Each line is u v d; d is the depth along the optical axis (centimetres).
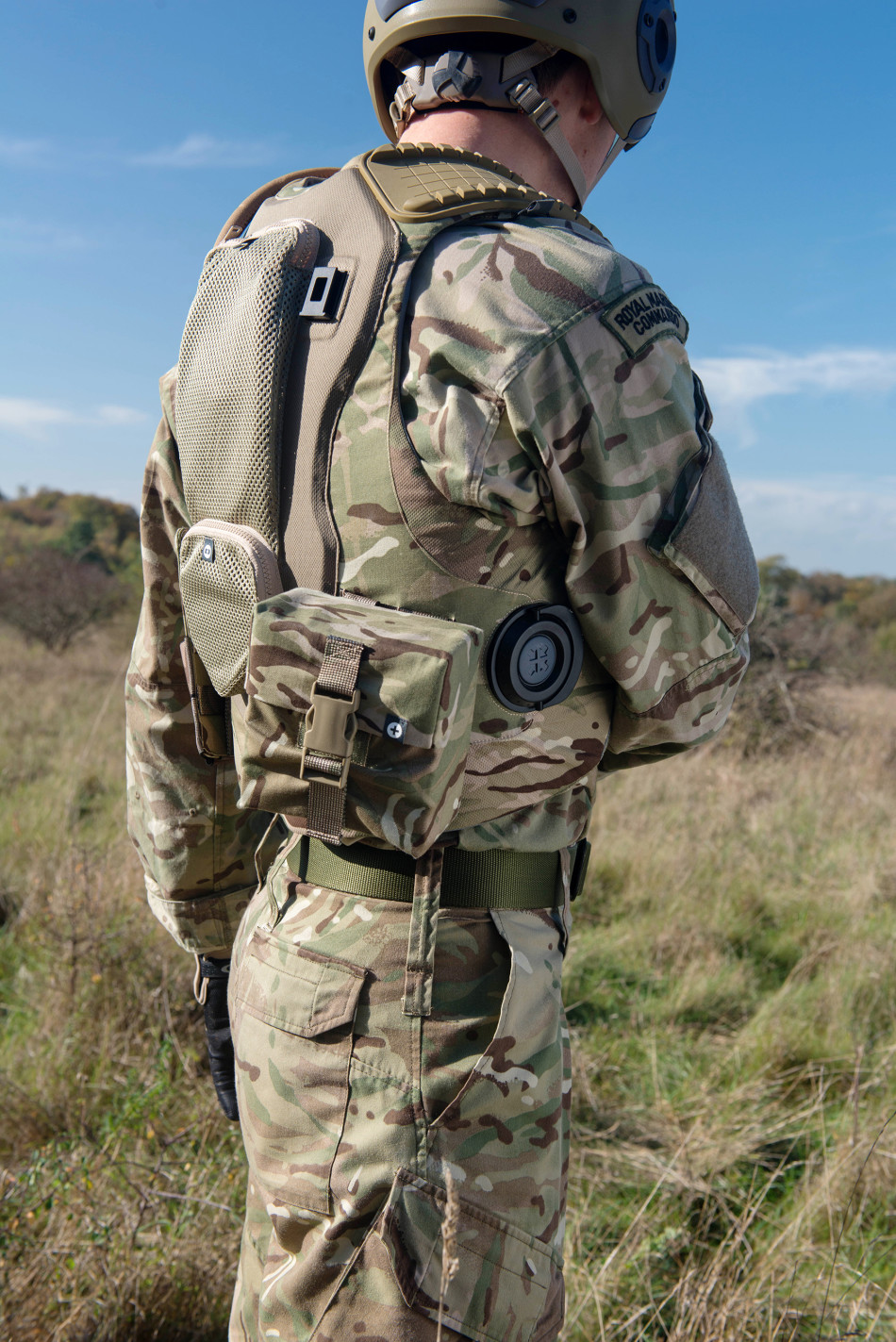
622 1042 290
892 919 375
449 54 104
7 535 2989
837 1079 267
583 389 85
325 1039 92
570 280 87
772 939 376
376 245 93
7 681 1025
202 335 107
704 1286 169
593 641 92
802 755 692
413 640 81
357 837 87
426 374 87
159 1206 187
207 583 102
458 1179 88
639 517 89
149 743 124
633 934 365
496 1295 88
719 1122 242
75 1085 248
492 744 91
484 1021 90
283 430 97
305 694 83
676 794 537
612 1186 221
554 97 108
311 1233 92
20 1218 186
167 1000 270
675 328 94
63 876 328
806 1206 201
